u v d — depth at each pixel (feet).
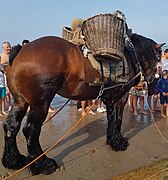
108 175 8.41
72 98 9.00
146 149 10.48
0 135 12.17
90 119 14.78
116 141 10.29
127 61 9.79
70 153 10.00
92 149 10.38
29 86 7.97
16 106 8.75
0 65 15.35
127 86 10.05
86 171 8.68
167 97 15.38
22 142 11.02
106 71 8.93
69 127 13.23
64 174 8.48
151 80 11.29
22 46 8.63
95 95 9.24
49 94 8.11
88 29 8.66
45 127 13.23
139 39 10.71
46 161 8.55
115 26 8.63
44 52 8.05
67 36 9.96
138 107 17.87
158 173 8.05
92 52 8.62
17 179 8.15
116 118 10.44
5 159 8.67
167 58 17.35
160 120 14.65
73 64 8.38
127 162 9.36
